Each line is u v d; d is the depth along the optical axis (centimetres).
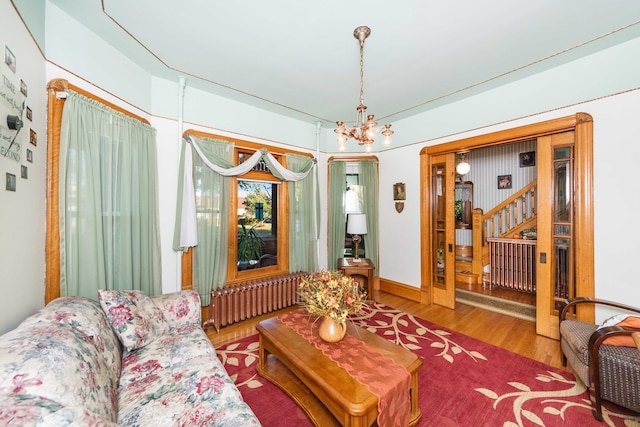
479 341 261
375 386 137
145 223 241
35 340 106
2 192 127
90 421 76
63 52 182
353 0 172
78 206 185
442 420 161
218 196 299
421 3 175
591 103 239
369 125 209
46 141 172
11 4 134
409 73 267
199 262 284
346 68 258
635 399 154
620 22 195
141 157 239
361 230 389
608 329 164
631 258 222
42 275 168
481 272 472
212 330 287
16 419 71
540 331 275
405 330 286
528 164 479
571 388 189
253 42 218
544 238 273
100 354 130
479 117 316
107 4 176
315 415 164
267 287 324
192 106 294
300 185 382
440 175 367
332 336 182
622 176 225
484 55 237
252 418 119
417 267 381
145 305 188
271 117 365
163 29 202
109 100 218
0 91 124
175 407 122
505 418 162
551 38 214
